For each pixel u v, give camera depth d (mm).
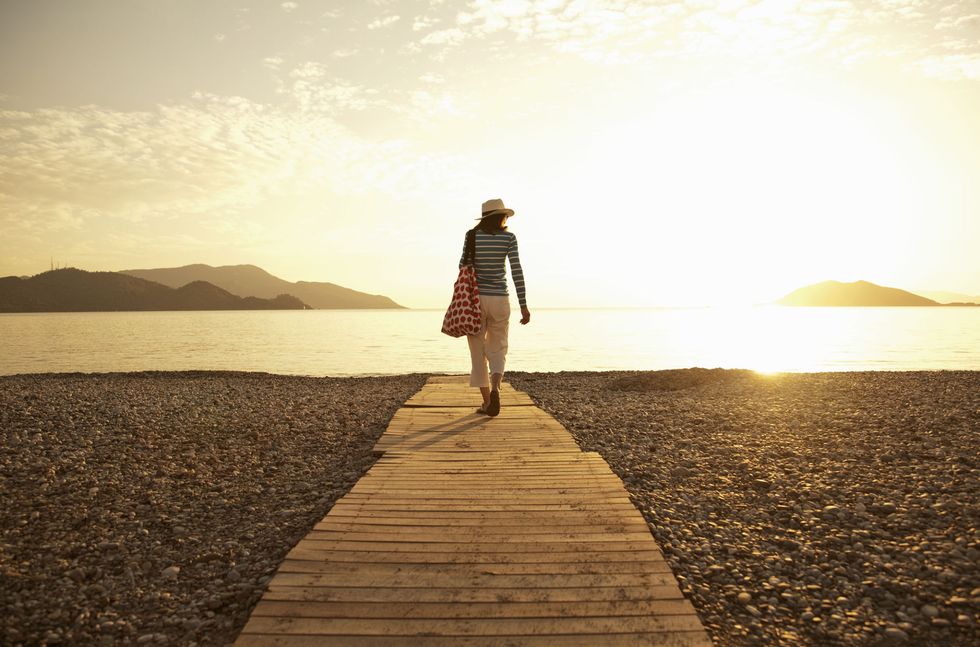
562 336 61375
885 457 5668
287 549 3764
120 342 51344
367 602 2744
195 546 3859
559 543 3434
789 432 7062
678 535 3924
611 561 3195
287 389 12883
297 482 5309
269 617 2609
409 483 4602
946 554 3502
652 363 29672
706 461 5820
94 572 3449
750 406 9156
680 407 9297
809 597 3096
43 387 12297
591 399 10797
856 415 7848
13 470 5406
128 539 3973
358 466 5793
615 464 5727
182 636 2768
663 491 4883
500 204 6949
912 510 4230
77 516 4340
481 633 2502
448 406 8688
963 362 28953
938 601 3004
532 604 2740
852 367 26625
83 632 2803
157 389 12227
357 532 3580
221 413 8625
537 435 6453
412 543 3420
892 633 2713
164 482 5227
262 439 6977
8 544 3826
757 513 4359
